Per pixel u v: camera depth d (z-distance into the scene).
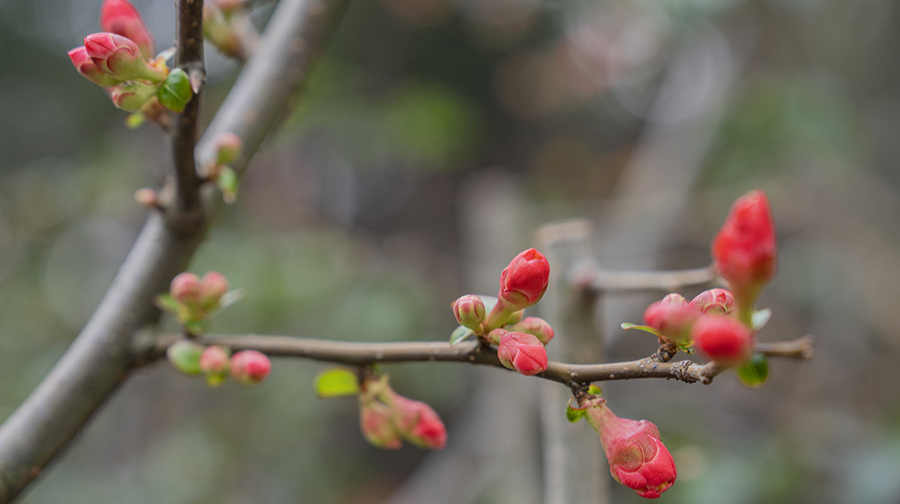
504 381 1.04
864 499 0.96
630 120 2.82
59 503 1.34
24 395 1.42
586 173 2.74
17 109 2.04
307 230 2.26
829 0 1.50
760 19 1.47
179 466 1.41
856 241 1.46
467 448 1.23
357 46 2.50
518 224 1.19
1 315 1.59
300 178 2.39
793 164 1.48
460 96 2.74
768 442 1.12
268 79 0.59
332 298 1.53
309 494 1.62
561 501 0.59
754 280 0.45
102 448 1.59
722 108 1.42
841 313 1.43
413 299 1.62
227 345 0.54
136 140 1.81
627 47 2.13
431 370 1.53
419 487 1.37
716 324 0.45
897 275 1.39
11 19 2.03
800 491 1.03
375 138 1.78
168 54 0.51
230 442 1.49
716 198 1.39
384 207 2.99
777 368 1.49
